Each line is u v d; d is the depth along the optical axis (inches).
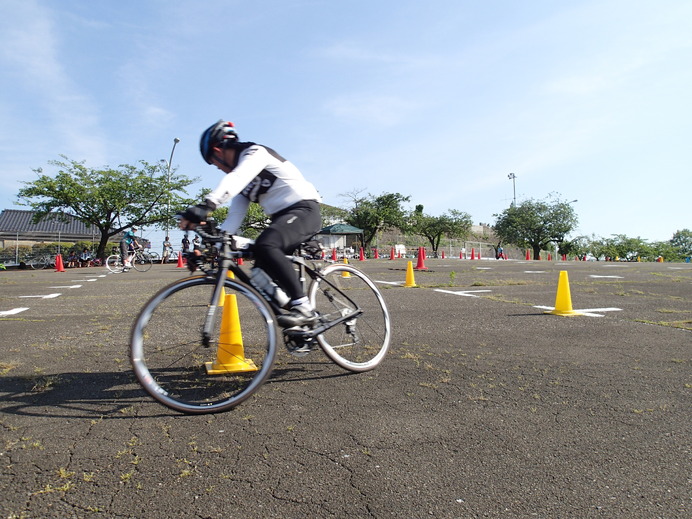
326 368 146.1
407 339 187.9
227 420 106.2
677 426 102.3
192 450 91.6
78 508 72.1
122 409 112.7
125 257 748.6
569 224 2121.1
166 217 1439.5
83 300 332.2
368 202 2062.0
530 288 388.5
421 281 461.1
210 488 78.0
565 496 75.4
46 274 734.5
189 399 115.0
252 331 197.0
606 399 119.1
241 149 118.3
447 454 89.9
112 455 89.4
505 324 220.5
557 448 92.3
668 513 70.6
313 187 128.1
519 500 74.4
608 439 96.2
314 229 124.8
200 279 117.0
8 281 558.3
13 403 116.4
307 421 105.4
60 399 119.3
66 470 83.5
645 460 87.3
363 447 92.8
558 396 121.2
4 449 91.6
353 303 151.9
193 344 141.1
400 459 88.0
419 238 2265.0
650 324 219.1
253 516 70.3
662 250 2551.7
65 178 1310.3
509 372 142.1
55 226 1862.7
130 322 233.0
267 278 121.8
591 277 507.8
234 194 108.7
